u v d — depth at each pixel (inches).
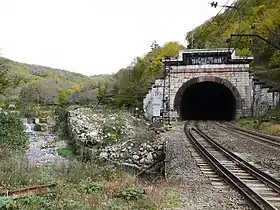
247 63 2020.2
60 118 2135.8
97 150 1048.2
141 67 2942.9
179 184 483.2
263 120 1562.5
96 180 569.6
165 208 366.9
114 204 386.0
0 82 1175.6
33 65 6530.5
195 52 2068.2
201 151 766.5
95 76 5792.3
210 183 485.4
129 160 904.9
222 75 2038.6
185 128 1456.7
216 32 3038.9
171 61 2081.7
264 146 884.0
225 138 1071.0
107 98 2748.5
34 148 1317.7
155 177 674.8
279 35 2235.5
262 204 361.7
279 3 2623.0
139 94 2544.3
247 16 2827.3
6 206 366.0
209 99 2667.3
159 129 1357.0
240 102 2007.9
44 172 577.0
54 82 5054.1
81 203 393.1
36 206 380.5
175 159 687.1
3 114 983.0
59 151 1262.3
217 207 367.6
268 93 1899.6
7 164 595.8
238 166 596.7
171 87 2084.2
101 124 1414.9
